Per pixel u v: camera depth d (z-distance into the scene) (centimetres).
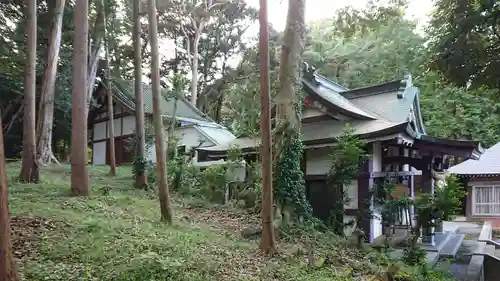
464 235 1669
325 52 2816
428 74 1328
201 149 1677
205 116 2822
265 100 807
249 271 666
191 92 3331
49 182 1270
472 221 2353
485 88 1020
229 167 1428
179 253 641
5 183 403
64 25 2109
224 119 3272
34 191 1078
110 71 2322
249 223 1088
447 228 1862
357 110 1341
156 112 925
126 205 1048
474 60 933
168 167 1552
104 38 2038
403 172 1404
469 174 2334
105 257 574
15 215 743
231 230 1000
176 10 3172
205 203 1315
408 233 1133
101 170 2044
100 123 2927
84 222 712
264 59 808
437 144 1172
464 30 920
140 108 1545
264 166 812
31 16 1291
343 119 1295
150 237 718
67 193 1063
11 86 2298
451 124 2548
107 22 2133
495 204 2314
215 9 3356
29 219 726
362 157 1107
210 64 3656
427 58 1090
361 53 2670
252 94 1778
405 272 784
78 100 1093
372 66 2672
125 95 2655
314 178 1266
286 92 1116
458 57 941
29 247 586
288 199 1067
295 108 1116
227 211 1222
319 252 877
